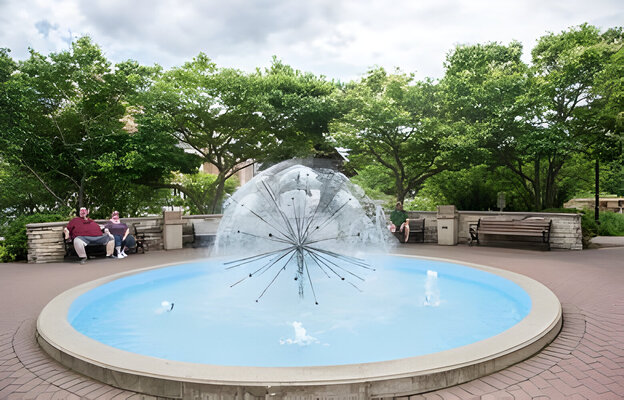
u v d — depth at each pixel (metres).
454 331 4.64
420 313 5.36
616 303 5.60
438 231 13.30
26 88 14.24
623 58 16.23
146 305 5.88
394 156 21.08
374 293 6.39
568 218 11.96
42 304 5.90
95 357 3.30
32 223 10.79
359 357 3.90
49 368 3.47
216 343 4.30
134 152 16.11
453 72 21.12
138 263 9.78
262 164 23.23
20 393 3.00
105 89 16.33
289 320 5.08
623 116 16.19
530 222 11.98
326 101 20.30
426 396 2.88
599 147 17.78
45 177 16.84
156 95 18.09
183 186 23.06
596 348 3.86
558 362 3.52
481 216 13.30
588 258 10.00
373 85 21.03
